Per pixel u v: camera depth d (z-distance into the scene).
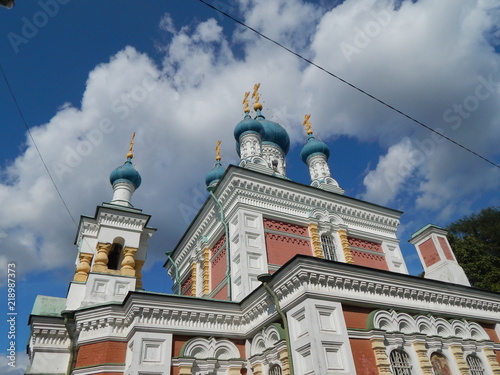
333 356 8.27
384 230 17.91
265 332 10.24
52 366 10.59
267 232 14.46
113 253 14.34
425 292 11.11
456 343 10.60
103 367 9.77
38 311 11.36
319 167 21.89
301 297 8.94
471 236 26.61
